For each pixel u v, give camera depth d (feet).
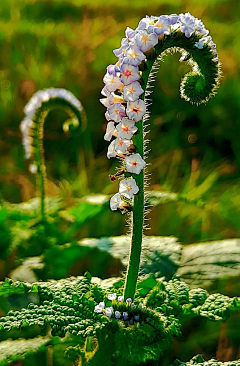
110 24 30.68
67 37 29.71
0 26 30.01
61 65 28.04
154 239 12.96
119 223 17.58
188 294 9.60
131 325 8.70
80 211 17.35
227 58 28.27
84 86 27.14
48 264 15.20
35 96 15.99
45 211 16.69
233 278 14.49
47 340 11.49
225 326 13.79
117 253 14.25
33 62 27.94
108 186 21.57
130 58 7.55
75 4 32.63
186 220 18.94
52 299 9.39
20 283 9.66
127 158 8.07
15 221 16.62
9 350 11.08
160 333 8.65
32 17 32.19
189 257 12.26
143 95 8.08
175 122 26.12
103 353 9.02
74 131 16.66
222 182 22.67
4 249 16.03
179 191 21.66
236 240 12.66
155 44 7.62
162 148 25.02
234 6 32.55
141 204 8.58
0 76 27.22
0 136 24.57
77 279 9.91
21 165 23.07
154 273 11.90
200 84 8.80
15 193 21.76
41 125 16.22
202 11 32.53
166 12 32.76
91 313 9.08
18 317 8.88
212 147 25.18
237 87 26.71
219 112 26.05
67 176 23.06
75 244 15.25
